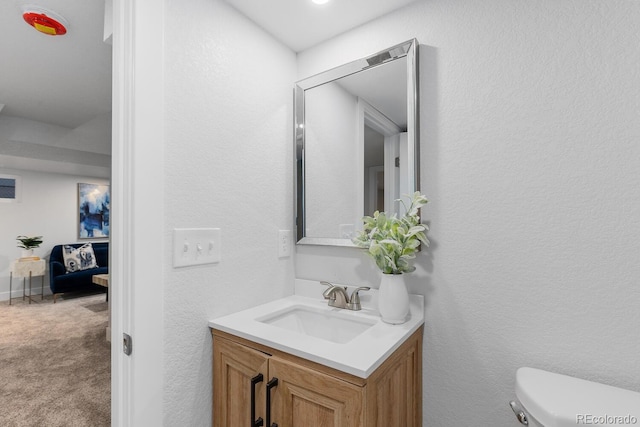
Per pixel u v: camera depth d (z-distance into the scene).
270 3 1.31
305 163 1.58
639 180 0.92
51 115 3.45
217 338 1.19
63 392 2.19
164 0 1.08
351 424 0.86
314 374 0.93
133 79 1.00
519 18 1.10
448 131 1.22
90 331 3.38
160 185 1.05
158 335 1.04
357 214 1.43
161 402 1.05
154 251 1.03
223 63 1.28
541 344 1.04
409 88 1.29
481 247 1.15
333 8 1.34
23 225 4.84
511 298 1.10
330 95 1.52
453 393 1.19
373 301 1.38
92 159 4.17
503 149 1.12
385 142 1.35
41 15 1.68
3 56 2.22
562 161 1.02
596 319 0.97
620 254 0.94
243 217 1.36
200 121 1.19
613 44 0.96
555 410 0.81
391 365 1.00
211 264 1.23
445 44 1.24
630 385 0.92
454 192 1.20
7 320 3.74
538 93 1.06
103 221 5.72
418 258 1.27
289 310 1.41
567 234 1.01
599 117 0.97
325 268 1.54
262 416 1.04
